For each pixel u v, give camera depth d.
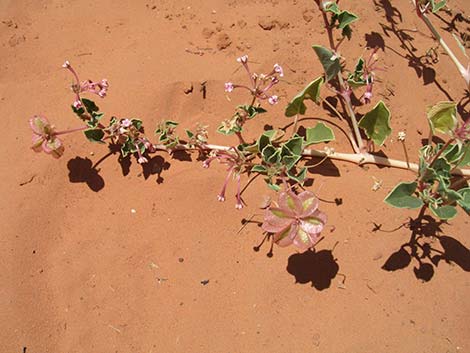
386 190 0.33
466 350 0.28
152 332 0.28
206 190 0.32
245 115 0.32
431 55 0.40
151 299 0.29
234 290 0.29
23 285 0.29
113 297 0.29
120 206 0.32
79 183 0.33
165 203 0.32
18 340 0.28
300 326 0.28
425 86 0.38
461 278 0.30
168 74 0.36
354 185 0.33
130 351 0.28
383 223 0.31
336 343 0.28
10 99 0.36
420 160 0.30
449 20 0.43
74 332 0.28
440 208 0.27
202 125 0.34
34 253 0.30
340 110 0.36
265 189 0.32
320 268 0.30
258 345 0.28
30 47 0.38
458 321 0.29
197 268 0.30
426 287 0.29
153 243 0.31
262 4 0.40
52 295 0.29
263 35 0.38
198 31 0.39
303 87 0.37
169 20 0.40
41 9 0.41
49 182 0.32
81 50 0.38
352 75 0.33
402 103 0.37
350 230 0.31
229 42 0.38
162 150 0.34
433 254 0.30
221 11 0.40
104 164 0.33
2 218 0.31
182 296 0.29
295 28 0.39
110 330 0.28
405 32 0.41
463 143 0.30
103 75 0.36
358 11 0.40
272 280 0.29
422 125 0.36
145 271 0.30
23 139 0.34
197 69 0.37
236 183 0.33
